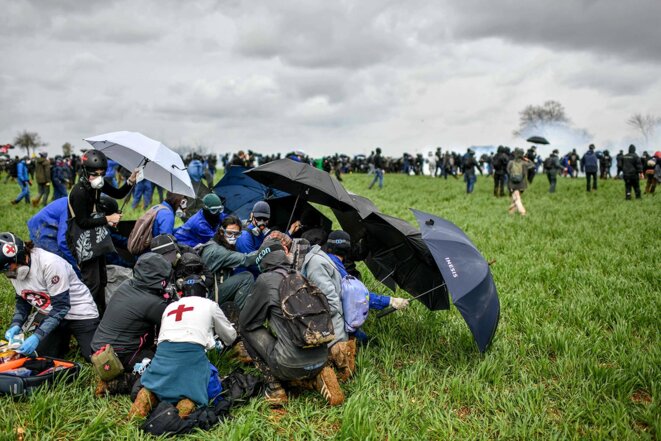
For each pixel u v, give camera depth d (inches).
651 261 360.5
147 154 231.3
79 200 202.2
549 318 259.1
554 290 298.5
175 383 162.6
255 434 159.2
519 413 174.2
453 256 198.1
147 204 600.1
